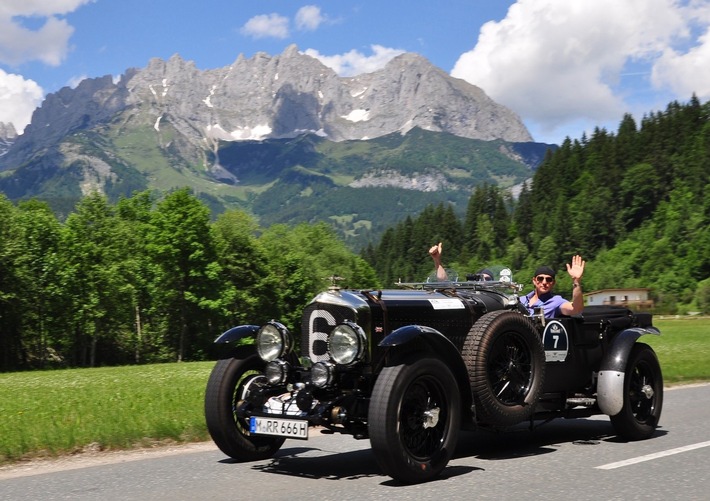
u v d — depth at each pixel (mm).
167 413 10258
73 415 10352
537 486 6215
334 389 6902
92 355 70875
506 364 7543
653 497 5820
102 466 7301
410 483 6402
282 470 7066
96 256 68562
